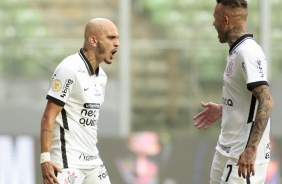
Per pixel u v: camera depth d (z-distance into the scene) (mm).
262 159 17266
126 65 35844
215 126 35344
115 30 18266
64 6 35781
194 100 36031
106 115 35719
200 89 36125
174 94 36062
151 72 35969
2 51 35312
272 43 36219
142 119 35906
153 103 35969
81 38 35812
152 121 35906
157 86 36031
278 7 36219
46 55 35562
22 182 33344
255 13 36250
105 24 18188
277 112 35969
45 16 35688
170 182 33750
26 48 35438
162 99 35969
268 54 36156
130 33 35969
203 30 36344
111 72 35844
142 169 33781
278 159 33938
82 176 18312
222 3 17266
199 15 36406
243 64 16734
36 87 35344
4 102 35188
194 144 33812
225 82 17406
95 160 18562
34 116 35312
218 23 17422
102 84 18578
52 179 17516
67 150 17953
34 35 35562
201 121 19594
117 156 33812
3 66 35312
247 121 17047
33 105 35312
